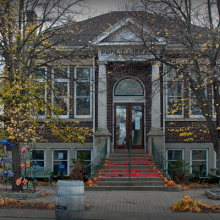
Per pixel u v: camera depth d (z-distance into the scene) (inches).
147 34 474.6
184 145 617.6
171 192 452.4
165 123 620.7
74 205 281.0
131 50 577.3
